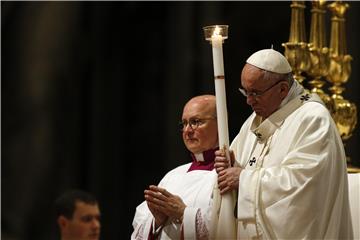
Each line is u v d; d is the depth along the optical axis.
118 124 49.00
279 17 45.94
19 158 49.00
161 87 48.59
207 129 17.22
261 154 16.20
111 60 49.38
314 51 20.52
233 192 15.74
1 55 49.28
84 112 49.41
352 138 38.31
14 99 49.38
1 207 48.12
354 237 17.20
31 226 48.16
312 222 15.03
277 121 16.12
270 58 15.84
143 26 49.19
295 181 15.09
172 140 46.88
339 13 21.41
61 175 48.88
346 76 21.17
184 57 46.66
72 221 21.80
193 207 16.44
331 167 15.28
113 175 48.50
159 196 16.31
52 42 49.41
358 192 17.47
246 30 46.03
